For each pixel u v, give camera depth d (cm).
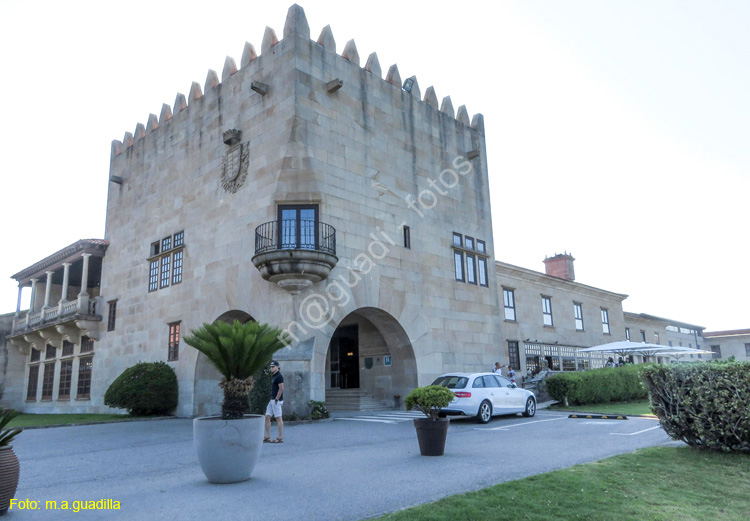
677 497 675
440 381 1655
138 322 2428
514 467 863
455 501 634
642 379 1052
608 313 3956
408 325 2119
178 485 778
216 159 2166
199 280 2125
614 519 578
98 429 1638
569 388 2162
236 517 602
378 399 2234
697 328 5631
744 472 800
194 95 2361
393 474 815
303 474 826
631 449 1036
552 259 3775
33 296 3209
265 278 1789
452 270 2389
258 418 817
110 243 2747
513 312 3017
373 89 2194
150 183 2538
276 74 1969
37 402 3145
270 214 1862
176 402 2127
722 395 918
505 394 1683
